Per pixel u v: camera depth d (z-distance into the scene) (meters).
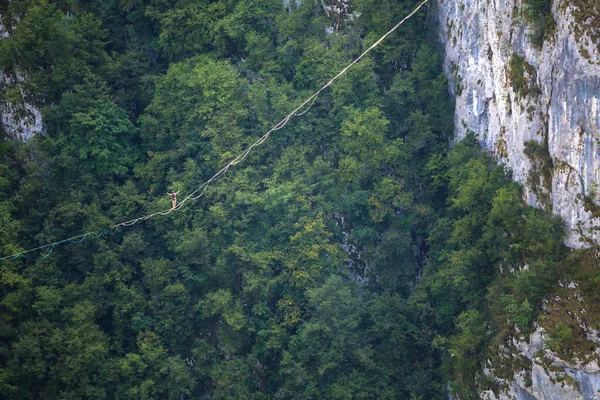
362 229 126.94
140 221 128.38
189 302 124.81
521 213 105.81
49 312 116.88
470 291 114.88
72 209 122.31
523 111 106.38
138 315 122.69
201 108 128.62
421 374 120.56
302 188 124.50
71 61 127.69
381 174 127.56
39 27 122.44
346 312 118.81
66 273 124.12
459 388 111.75
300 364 117.69
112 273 123.19
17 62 124.62
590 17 94.50
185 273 124.69
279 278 123.75
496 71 113.38
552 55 100.25
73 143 126.44
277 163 127.31
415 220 126.56
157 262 124.81
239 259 124.75
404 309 121.88
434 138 128.38
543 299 100.31
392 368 121.31
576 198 98.12
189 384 121.06
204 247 124.19
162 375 120.94
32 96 125.88
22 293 115.31
